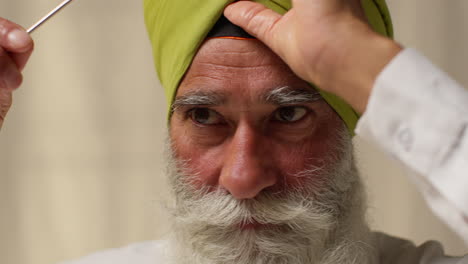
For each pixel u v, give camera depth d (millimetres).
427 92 569
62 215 1974
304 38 656
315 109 935
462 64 1822
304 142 941
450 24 1818
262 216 937
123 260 1428
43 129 1946
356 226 1043
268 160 919
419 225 1903
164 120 1927
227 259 973
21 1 1900
